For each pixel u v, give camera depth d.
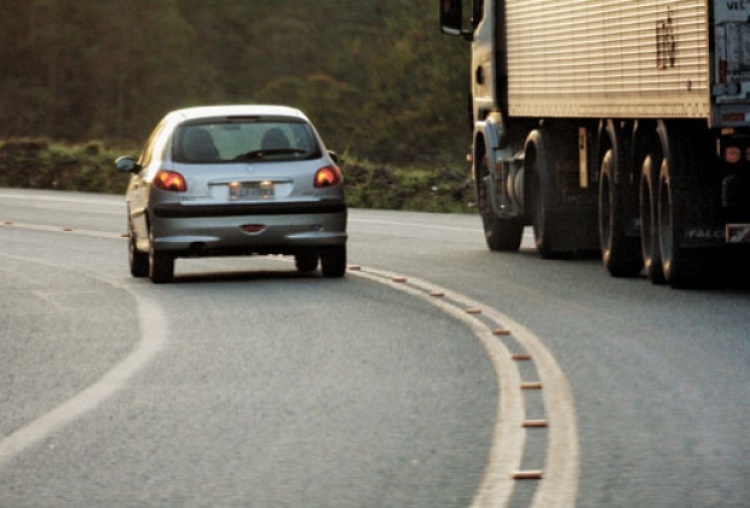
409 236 47.75
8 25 195.12
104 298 31.83
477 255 40.75
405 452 15.90
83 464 15.66
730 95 27.30
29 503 13.97
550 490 14.02
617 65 32.22
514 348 23.34
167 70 197.75
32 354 23.97
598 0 33.31
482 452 15.81
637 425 17.03
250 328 26.36
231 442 16.66
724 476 14.43
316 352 23.39
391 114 143.00
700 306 27.81
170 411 18.66
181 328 26.62
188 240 33.66
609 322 25.97
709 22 27.36
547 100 37.22
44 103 194.75
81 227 54.34
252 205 33.66
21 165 88.00
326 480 14.68
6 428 17.78
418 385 20.20
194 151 34.00
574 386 19.78
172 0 198.62
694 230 30.02
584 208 38.41
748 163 29.53
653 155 31.59
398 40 145.25
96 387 20.62
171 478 14.91
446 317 27.27
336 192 34.22
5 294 33.06
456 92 139.50
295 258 37.34
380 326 26.23
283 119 34.72
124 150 91.69
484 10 42.81
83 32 196.50
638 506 13.36
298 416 18.16
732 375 20.28
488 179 42.59
